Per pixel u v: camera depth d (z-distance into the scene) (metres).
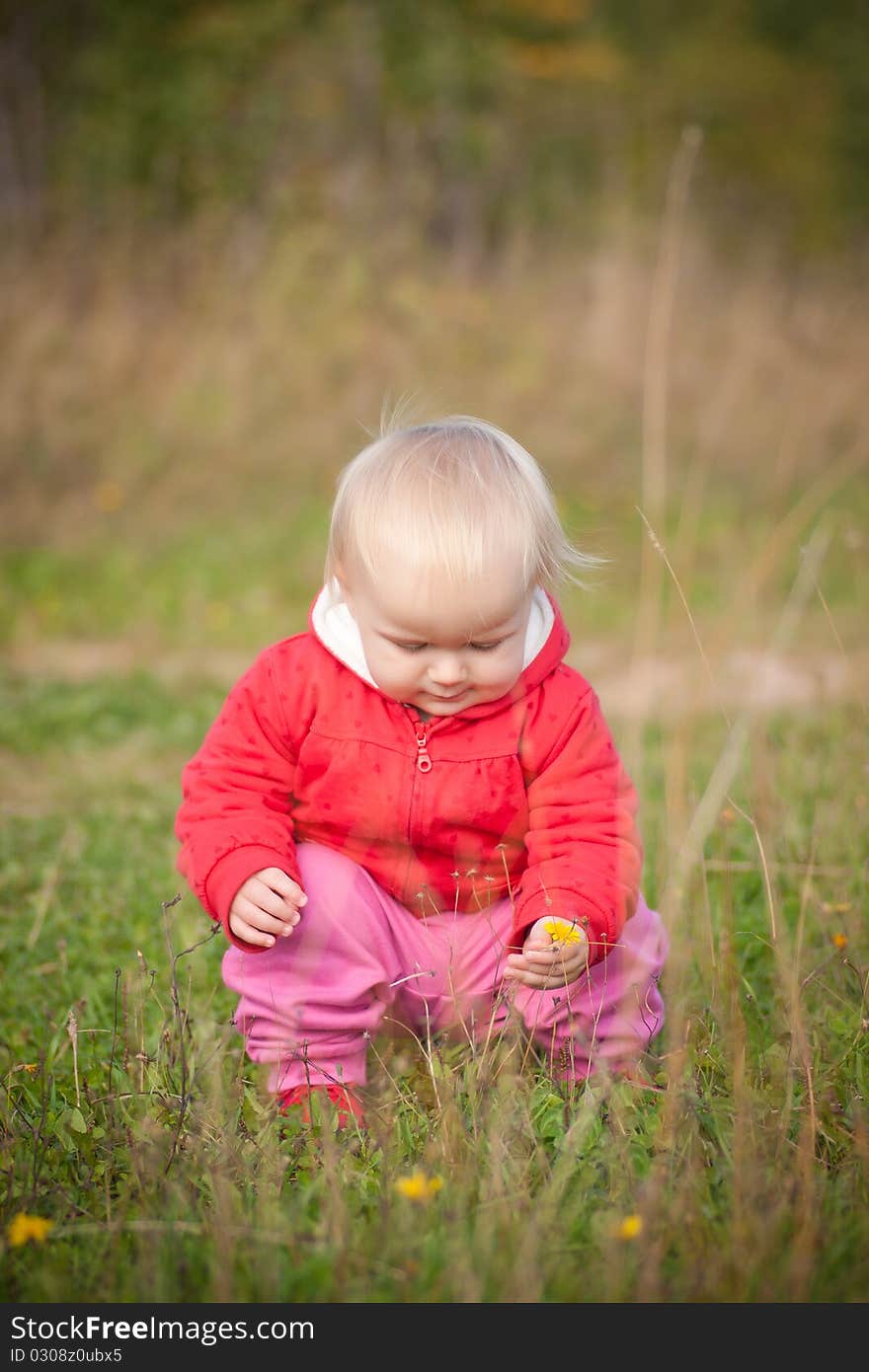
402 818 2.23
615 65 15.49
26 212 11.02
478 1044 2.19
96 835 3.81
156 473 8.71
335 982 2.19
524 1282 1.58
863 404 9.56
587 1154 1.88
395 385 9.40
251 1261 1.67
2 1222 1.77
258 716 2.27
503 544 2.04
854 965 2.31
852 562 7.20
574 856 2.22
